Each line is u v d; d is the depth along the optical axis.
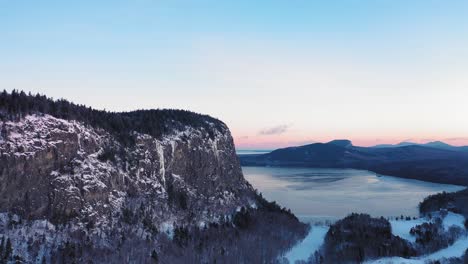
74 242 186.25
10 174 190.38
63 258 170.12
